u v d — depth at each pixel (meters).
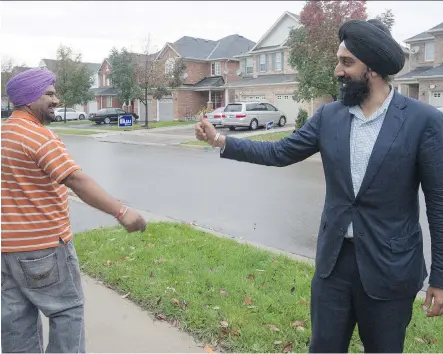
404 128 2.02
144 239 5.72
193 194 9.68
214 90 38.06
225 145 2.40
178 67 34.03
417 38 28.36
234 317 3.60
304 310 3.76
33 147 2.26
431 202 2.07
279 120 28.17
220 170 13.35
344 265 2.15
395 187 2.03
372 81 2.07
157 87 32.66
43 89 2.40
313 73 19.11
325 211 2.23
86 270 4.72
